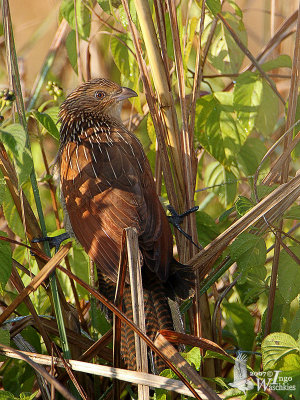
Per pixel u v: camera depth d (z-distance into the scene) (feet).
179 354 20.65
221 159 30.91
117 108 33.45
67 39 34.68
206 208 36.91
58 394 25.09
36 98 37.11
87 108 32.65
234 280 27.73
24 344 26.23
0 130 21.38
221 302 29.14
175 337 21.65
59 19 35.73
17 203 25.76
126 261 21.70
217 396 19.52
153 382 20.16
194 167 28.12
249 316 28.58
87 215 26.09
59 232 30.07
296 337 23.32
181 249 26.84
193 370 20.18
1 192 22.88
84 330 29.78
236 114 30.60
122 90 33.04
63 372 24.71
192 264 24.77
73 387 24.76
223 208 36.40
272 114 30.89
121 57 32.04
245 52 31.48
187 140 26.66
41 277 22.68
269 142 36.63
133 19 28.55
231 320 28.78
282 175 26.71
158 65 26.21
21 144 21.20
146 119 34.94
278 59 31.94
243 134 30.76
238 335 28.63
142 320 20.85
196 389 19.84
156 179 30.17
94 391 27.02
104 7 30.45
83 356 24.06
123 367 25.54
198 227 30.37
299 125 28.07
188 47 29.89
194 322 26.14
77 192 26.89
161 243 24.36
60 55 41.83
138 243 23.17
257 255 23.54
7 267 22.98
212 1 27.25
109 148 28.60
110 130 31.19
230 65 35.81
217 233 30.37
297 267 24.08
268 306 26.03
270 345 20.18
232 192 33.09
